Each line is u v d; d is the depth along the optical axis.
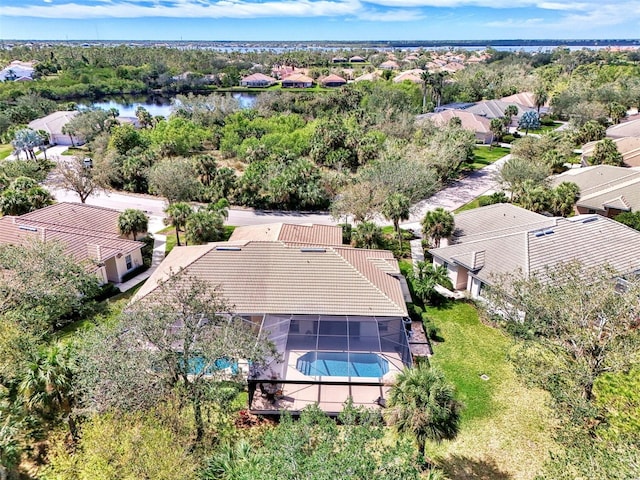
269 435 16.45
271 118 96.06
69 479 16.52
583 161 69.19
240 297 29.84
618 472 14.38
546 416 23.50
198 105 107.94
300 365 26.92
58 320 30.34
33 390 18.98
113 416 17.55
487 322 32.09
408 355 27.06
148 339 19.55
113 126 87.19
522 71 159.25
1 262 28.59
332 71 193.12
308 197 55.31
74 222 43.69
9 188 53.25
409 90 121.38
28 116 104.06
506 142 93.56
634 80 117.31
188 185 52.88
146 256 43.25
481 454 21.50
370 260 34.81
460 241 40.44
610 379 18.42
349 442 14.84
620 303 20.08
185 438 17.97
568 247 34.31
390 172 50.31
